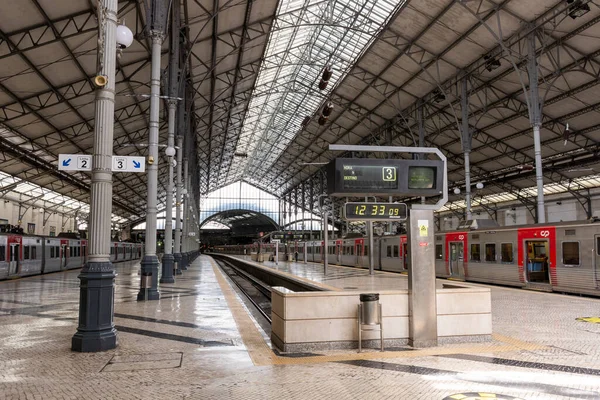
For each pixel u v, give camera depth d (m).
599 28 21.22
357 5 27.95
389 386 5.34
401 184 8.20
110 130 7.44
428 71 29.95
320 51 35.34
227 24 25.83
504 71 26.53
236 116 49.25
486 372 5.97
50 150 34.22
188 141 33.34
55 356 6.74
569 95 26.27
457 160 41.84
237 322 9.80
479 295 7.96
